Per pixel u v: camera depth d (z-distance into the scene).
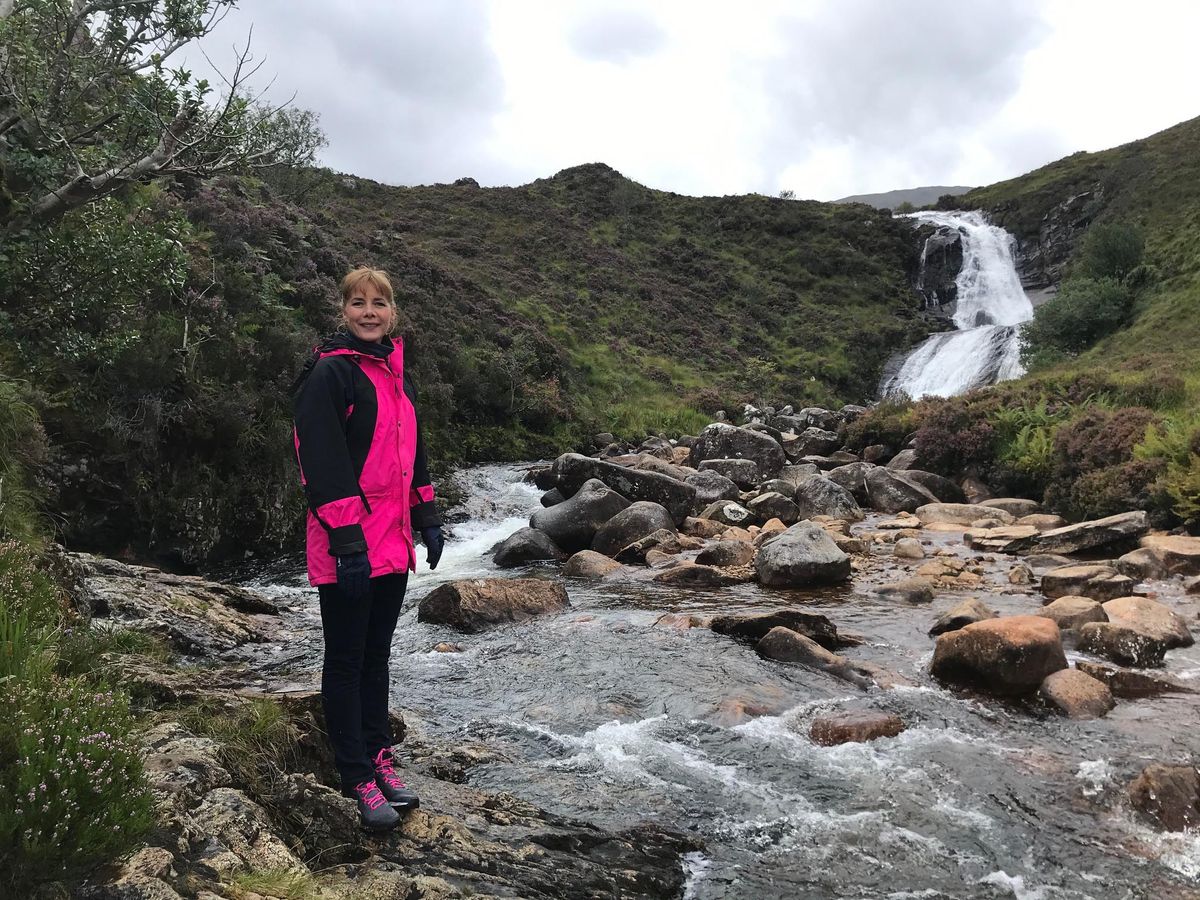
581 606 8.88
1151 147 55.38
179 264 10.47
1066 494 13.29
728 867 3.73
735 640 7.24
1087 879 3.66
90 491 10.67
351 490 2.80
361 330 3.05
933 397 21.14
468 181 54.19
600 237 50.09
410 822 3.23
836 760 4.88
